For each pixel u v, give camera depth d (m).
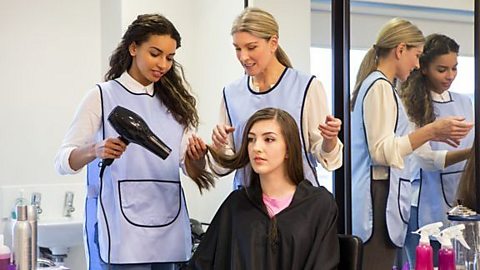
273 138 1.80
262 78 2.12
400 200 2.35
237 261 1.75
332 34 2.49
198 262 1.82
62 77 3.36
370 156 2.41
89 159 1.83
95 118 1.91
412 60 2.34
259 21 2.00
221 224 1.82
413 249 2.30
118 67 1.99
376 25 2.41
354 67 2.45
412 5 2.34
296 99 2.06
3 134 3.23
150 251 1.91
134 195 1.90
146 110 1.96
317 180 2.13
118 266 1.87
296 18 2.56
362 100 2.43
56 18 3.35
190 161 1.98
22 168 3.27
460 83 2.27
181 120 2.02
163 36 1.90
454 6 2.28
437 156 2.30
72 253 3.31
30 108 3.29
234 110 2.16
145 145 1.78
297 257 1.69
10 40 3.25
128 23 3.12
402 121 2.36
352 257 1.68
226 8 2.94
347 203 2.43
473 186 2.25
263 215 1.76
